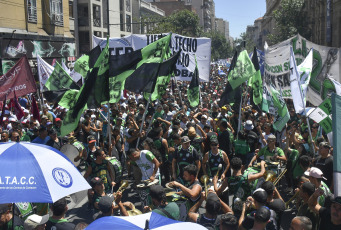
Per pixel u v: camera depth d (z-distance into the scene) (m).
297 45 10.91
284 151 7.62
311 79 10.20
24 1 24.22
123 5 52.25
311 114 7.49
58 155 3.90
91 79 7.32
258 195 4.28
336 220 3.85
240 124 9.76
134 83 8.27
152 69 8.16
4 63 20.92
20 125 10.23
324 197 4.96
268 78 10.33
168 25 55.25
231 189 5.62
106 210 4.34
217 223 4.10
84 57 11.37
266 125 9.18
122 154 10.05
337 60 9.97
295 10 38.91
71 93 9.85
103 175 6.47
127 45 12.96
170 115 11.47
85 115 10.53
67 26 30.61
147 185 6.12
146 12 71.94
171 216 4.11
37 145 3.86
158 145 8.50
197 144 8.45
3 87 10.14
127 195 8.52
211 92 22.05
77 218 7.07
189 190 4.91
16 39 22.19
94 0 42.06
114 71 8.14
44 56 25.62
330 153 6.94
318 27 37.72
